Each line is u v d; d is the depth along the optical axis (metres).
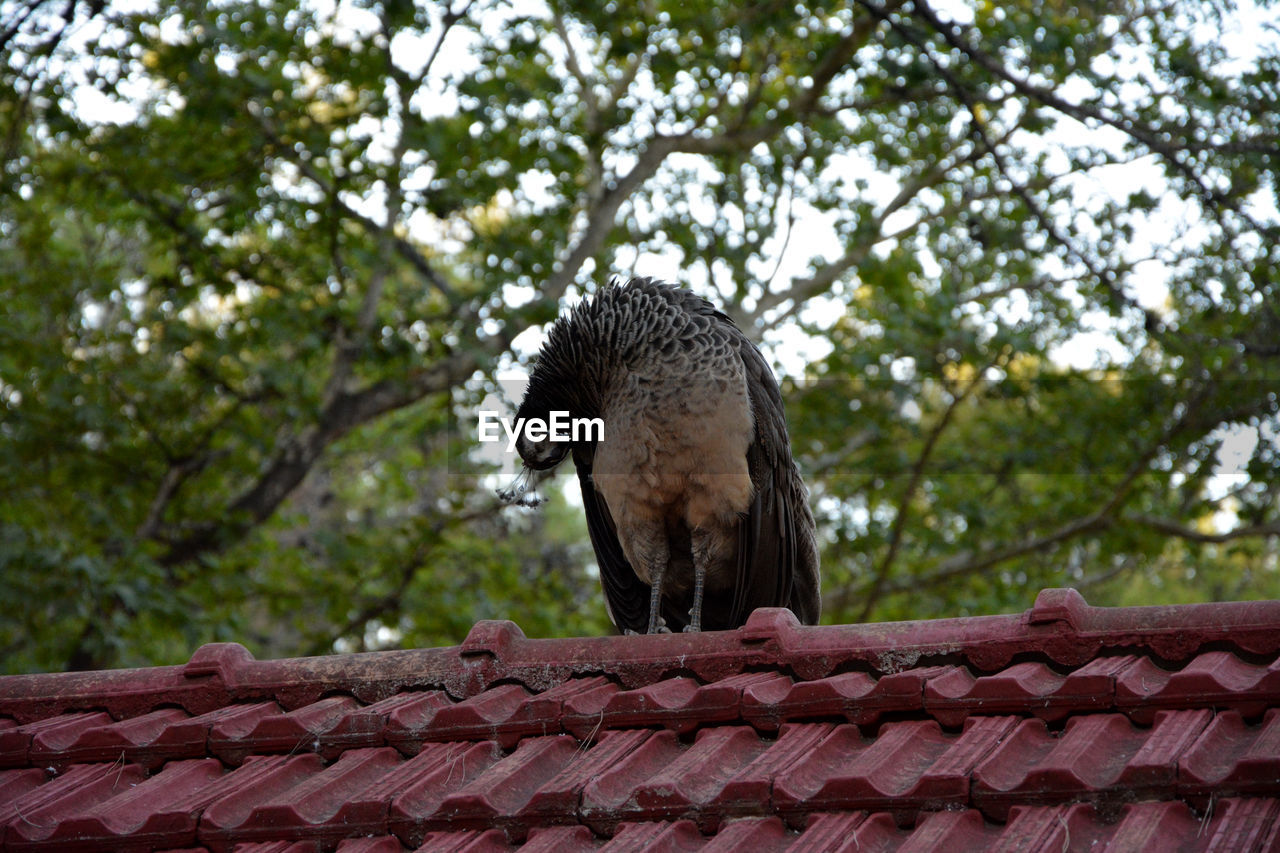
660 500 6.32
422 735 4.22
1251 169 13.87
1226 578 21.64
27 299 16.52
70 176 15.56
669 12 15.55
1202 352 15.09
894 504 18.88
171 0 14.76
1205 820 3.08
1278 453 16.38
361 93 16.11
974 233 16.02
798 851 3.23
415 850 3.67
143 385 16.23
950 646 4.12
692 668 4.36
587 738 4.09
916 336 16.91
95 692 4.91
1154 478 17.55
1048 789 3.27
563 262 17.16
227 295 16.14
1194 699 3.55
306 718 4.40
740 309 18.05
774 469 6.44
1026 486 19.72
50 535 14.54
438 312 17.91
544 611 16.86
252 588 16.70
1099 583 18.95
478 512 17.12
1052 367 18.17
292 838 3.75
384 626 17.62
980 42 14.25
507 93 14.45
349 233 16.36
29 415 15.79
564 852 3.48
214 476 16.98
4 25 10.98
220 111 14.55
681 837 3.47
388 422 21.75
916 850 3.12
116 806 4.00
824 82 16.28
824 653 4.22
